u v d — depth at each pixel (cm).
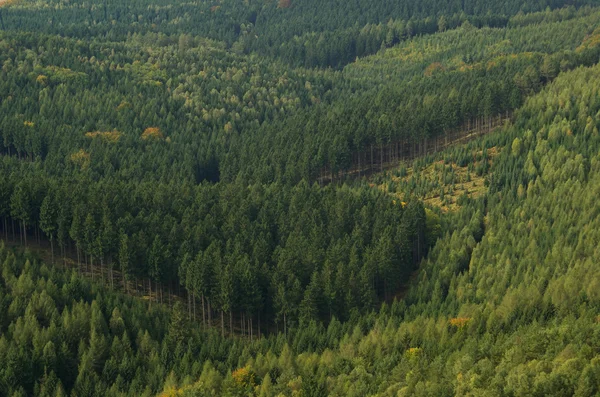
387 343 14438
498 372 12025
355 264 17212
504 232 18225
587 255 16725
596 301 14788
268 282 17025
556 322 13962
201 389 13412
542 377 11419
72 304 15500
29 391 13962
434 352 13838
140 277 17488
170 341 15062
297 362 14275
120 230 17588
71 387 14200
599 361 11575
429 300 16950
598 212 18138
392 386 12544
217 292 16575
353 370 13375
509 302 15050
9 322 14862
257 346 15225
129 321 15412
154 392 13938
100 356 14462
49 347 14112
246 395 13400
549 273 16225
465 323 14662
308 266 17388
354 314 16075
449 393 12138
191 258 17325
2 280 15862
